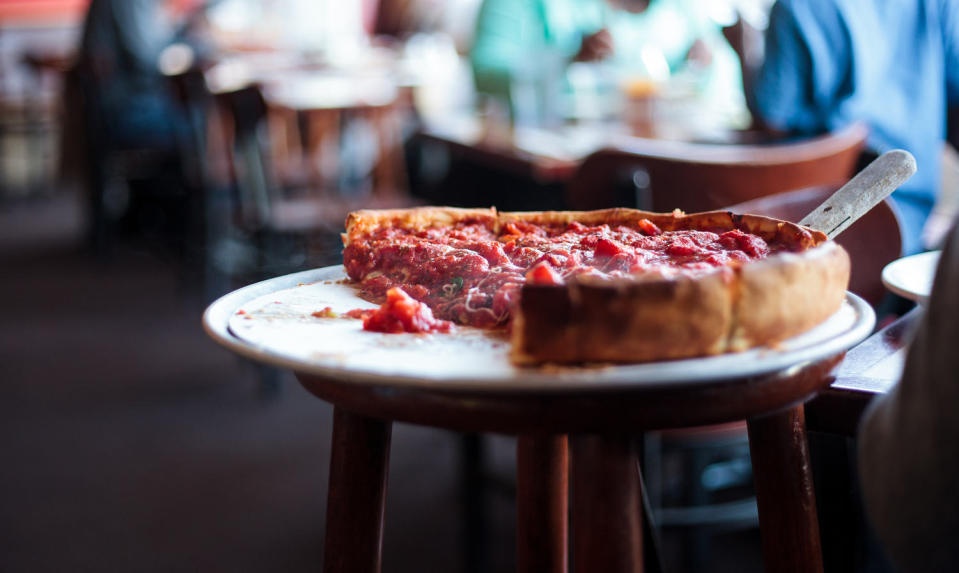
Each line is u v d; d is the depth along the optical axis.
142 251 4.70
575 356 0.59
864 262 1.17
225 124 3.12
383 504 0.80
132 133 4.43
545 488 0.86
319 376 0.68
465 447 1.69
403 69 3.85
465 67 4.71
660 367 0.58
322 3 5.64
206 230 3.62
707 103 2.72
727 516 1.50
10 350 3.26
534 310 0.59
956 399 0.48
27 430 2.54
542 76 2.71
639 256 0.74
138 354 3.19
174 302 3.83
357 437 0.78
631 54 2.90
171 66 4.37
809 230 0.78
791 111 2.02
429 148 3.52
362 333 0.70
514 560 1.82
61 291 4.04
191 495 2.13
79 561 1.84
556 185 2.56
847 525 0.89
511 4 2.88
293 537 1.93
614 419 0.61
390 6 4.97
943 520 0.50
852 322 0.69
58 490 2.17
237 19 5.39
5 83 6.60
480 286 0.75
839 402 0.75
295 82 3.52
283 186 3.37
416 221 0.94
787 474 0.75
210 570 1.80
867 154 1.99
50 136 6.41
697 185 1.71
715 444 1.39
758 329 0.62
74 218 5.59
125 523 2.00
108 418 2.62
